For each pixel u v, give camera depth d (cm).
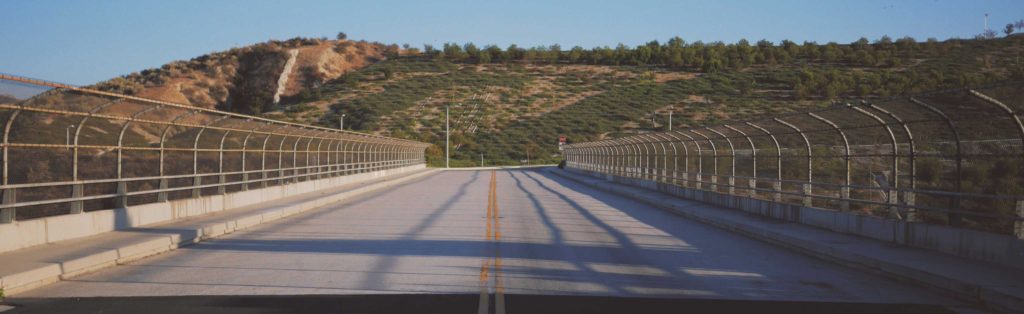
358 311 785
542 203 2716
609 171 4675
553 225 1848
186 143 2036
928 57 9894
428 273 1052
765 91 9338
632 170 3881
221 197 2100
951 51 9938
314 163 3472
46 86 1170
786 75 10162
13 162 1510
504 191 3578
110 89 7900
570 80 12388
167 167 2106
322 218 2058
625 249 1365
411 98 11319
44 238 1247
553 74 13050
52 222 1273
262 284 958
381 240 1498
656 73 12194
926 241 1229
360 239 1516
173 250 1341
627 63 13488
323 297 866
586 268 1113
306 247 1379
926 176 1550
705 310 803
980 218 1294
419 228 1759
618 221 1984
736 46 13088
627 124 8819
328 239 1517
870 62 10006
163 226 1595
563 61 14400
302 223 1903
